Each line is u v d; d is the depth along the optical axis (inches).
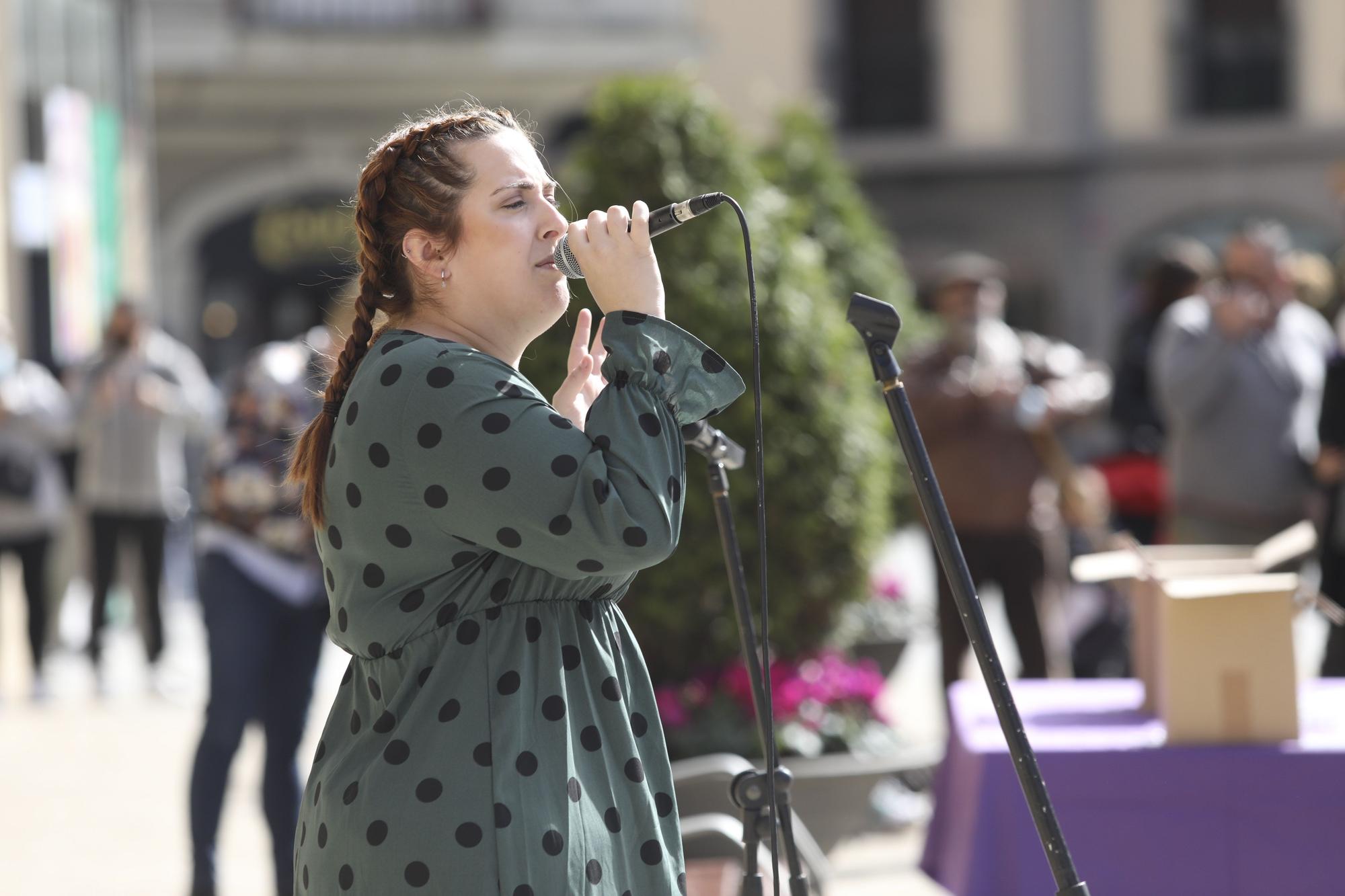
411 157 256.8
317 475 261.0
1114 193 2598.4
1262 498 724.0
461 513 237.6
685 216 258.2
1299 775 372.2
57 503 1005.8
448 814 234.8
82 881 622.8
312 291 2209.6
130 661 1127.0
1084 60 2596.0
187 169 2144.4
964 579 269.6
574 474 234.2
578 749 243.9
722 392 249.3
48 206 1237.1
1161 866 374.9
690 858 470.9
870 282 989.8
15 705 976.3
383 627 244.7
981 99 2598.4
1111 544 721.0
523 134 264.8
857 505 583.2
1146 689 421.4
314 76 2018.9
